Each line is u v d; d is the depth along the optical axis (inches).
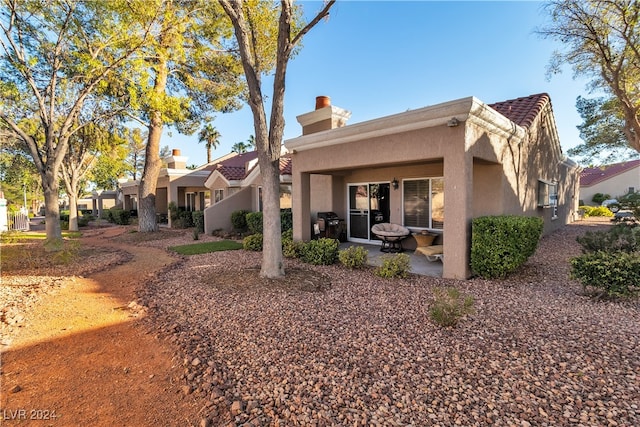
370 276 284.7
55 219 461.7
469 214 262.1
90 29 457.4
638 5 394.9
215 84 649.6
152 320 195.5
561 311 189.9
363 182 452.8
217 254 418.3
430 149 272.2
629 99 508.1
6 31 404.2
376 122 298.7
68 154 808.9
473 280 260.8
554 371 127.3
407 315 190.9
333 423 101.8
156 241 570.3
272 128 279.7
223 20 528.7
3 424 105.2
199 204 919.0
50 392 123.0
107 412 111.3
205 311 206.1
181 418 107.7
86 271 332.5
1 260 359.3
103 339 170.1
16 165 872.9
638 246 239.0
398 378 125.9
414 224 396.8
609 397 111.1
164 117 535.8
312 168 376.5
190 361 143.8
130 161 1505.9
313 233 473.4
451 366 133.3
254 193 688.4
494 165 317.1
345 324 179.5
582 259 219.5
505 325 172.1
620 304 198.8
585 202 1300.4
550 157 495.5
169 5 468.8
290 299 224.5
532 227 267.6
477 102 243.3
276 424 102.1
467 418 102.7
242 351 151.6
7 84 419.2
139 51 465.7
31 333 177.8
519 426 98.4
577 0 415.5
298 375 129.5
